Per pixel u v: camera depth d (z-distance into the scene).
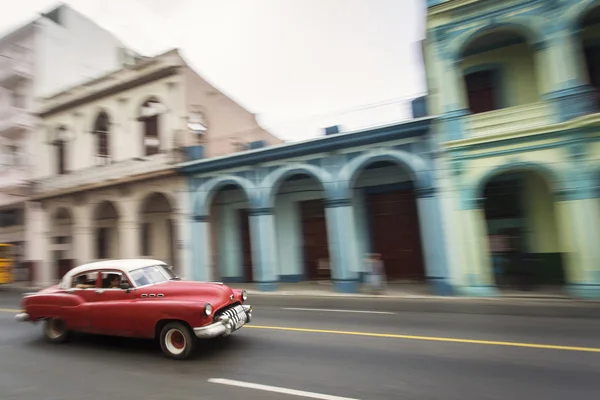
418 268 14.43
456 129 11.49
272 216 14.52
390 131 12.30
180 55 16.70
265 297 12.69
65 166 19.59
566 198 10.11
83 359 6.05
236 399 4.25
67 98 19.52
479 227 11.08
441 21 11.77
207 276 15.55
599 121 9.55
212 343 6.61
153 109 17.39
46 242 19.53
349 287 12.73
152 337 6.07
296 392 4.39
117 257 19.42
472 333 6.79
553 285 11.57
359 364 5.30
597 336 6.33
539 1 10.62
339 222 13.12
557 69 10.38
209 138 18.02
